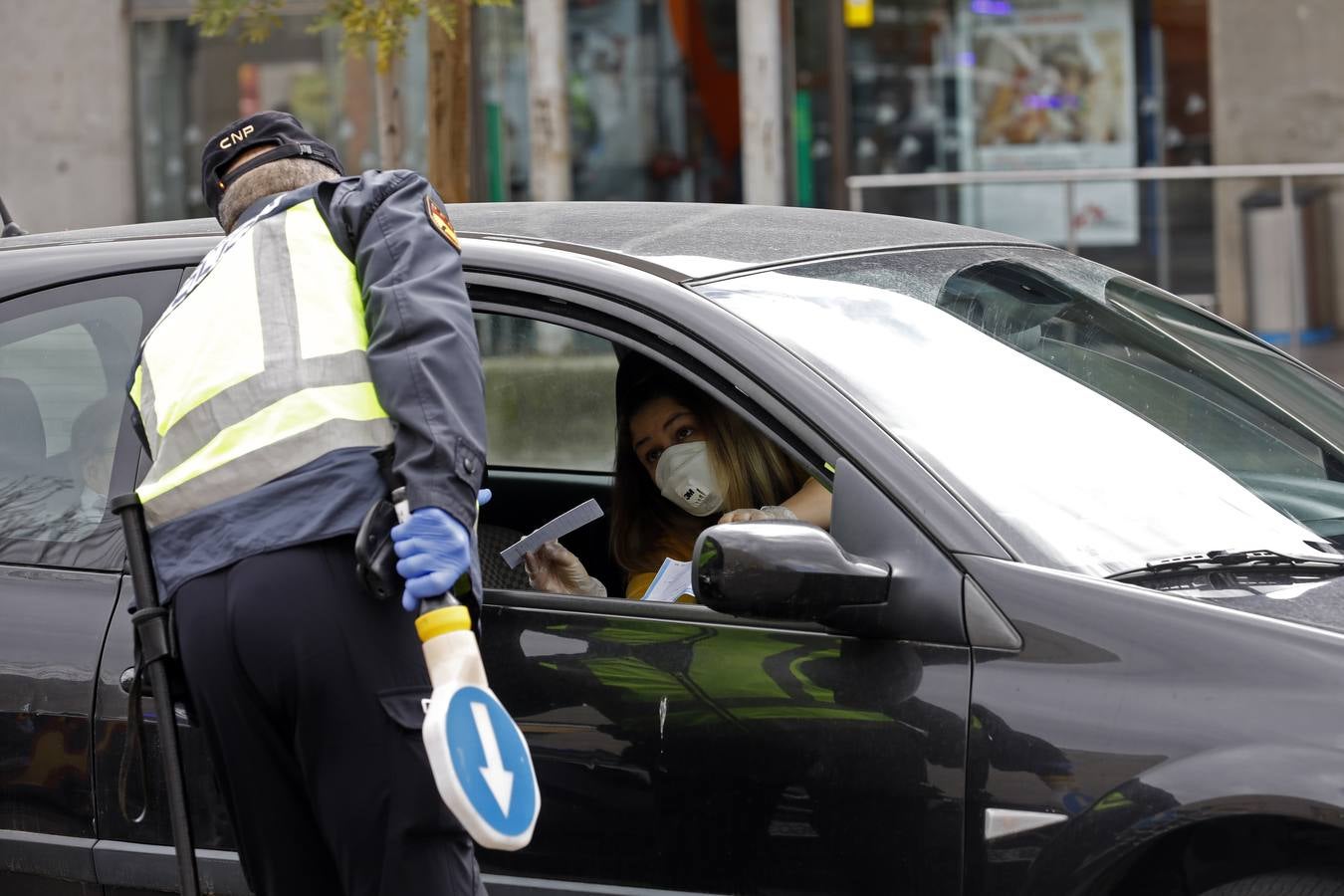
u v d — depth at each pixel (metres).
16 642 7.64
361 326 6.25
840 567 6.24
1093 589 6.26
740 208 9.03
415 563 5.69
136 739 7.23
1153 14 28.70
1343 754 5.76
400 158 16.73
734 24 30.03
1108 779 6.02
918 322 7.57
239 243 6.52
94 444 7.98
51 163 31.86
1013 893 6.15
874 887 6.39
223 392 6.16
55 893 7.57
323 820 6.09
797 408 6.79
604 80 30.53
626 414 8.65
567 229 8.02
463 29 17.02
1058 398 7.46
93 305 8.24
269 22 17.38
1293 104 27.58
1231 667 6.03
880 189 22.64
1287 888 5.94
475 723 5.58
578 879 6.88
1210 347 8.80
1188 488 7.22
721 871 6.64
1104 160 29.22
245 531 5.99
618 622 6.97
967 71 29.61
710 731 6.64
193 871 6.16
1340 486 7.76
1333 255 20.66
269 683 5.98
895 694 6.38
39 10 31.61
